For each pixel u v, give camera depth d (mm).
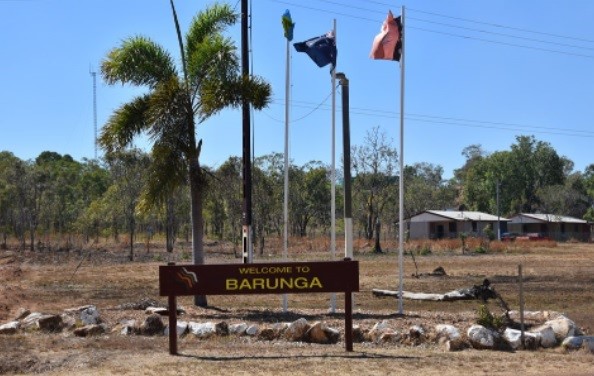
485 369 11266
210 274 12422
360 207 67500
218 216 62375
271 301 22391
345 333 12922
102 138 18922
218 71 18578
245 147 19203
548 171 107750
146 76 19094
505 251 56062
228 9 19453
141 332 14711
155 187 18609
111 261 45156
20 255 49250
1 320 17219
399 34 17672
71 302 22453
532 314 15430
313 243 57531
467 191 113125
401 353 12531
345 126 18125
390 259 46594
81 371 11133
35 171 62312
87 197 71375
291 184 65812
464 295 22453
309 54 18438
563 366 11602
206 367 11250
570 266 39125
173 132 18469
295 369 11086
